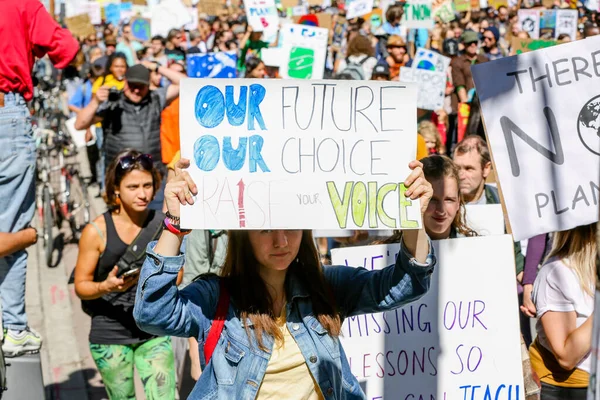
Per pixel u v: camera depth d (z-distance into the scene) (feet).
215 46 68.49
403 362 17.19
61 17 91.35
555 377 17.62
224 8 81.92
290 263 14.23
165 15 73.92
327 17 65.77
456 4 78.74
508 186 17.22
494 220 21.16
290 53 51.13
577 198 17.13
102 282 21.47
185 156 13.62
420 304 17.21
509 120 17.28
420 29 74.18
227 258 14.02
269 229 13.55
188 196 13.38
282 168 13.69
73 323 38.60
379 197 13.73
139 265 21.98
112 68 50.80
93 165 65.26
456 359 17.15
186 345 27.35
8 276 22.71
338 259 17.62
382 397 17.17
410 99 13.80
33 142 25.05
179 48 67.15
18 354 22.74
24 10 24.71
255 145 13.67
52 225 50.88
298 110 13.78
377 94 13.82
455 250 17.30
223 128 13.69
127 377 22.43
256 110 13.73
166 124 38.93
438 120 53.36
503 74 17.30
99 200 62.59
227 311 13.73
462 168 25.50
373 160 13.76
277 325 13.85
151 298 13.04
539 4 90.22
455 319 17.22
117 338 22.12
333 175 13.71
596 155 17.16
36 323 38.50
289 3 65.16
